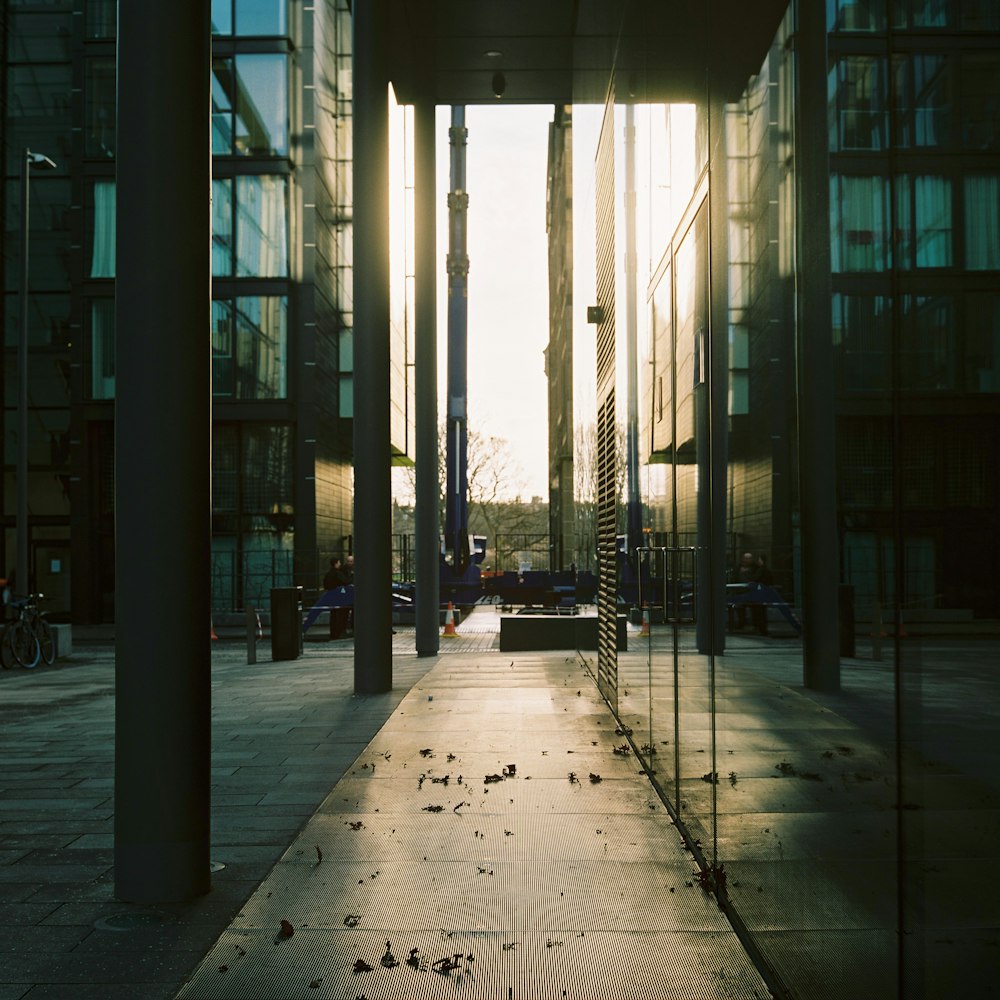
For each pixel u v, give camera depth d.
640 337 7.80
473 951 3.87
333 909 4.36
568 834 5.44
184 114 4.70
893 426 2.21
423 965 3.73
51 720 10.41
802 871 3.10
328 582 22.20
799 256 3.09
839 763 2.71
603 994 3.47
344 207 36.00
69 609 33.38
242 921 4.24
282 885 4.69
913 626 2.11
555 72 15.23
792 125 3.17
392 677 12.28
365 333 11.66
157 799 4.53
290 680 13.31
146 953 3.91
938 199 1.92
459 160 24.16
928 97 1.97
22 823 6.00
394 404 37.19
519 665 14.54
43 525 33.19
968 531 1.81
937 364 1.94
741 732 4.00
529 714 9.73
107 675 15.44
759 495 3.69
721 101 4.50
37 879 4.88
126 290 4.67
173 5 4.67
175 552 4.63
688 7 5.45
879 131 2.29
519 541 45.06
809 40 2.96
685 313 5.55
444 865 4.93
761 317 3.65
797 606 3.11
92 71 30.41
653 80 6.91
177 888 4.51
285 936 4.05
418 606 16.53
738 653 4.05
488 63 14.85
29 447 33.12
